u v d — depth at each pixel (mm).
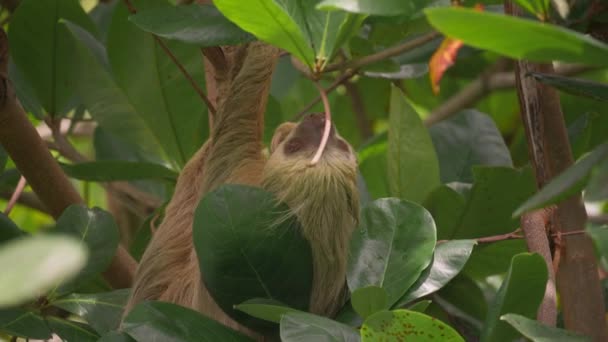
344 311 7383
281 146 8344
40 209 12125
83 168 9805
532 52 4418
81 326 7957
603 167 4211
